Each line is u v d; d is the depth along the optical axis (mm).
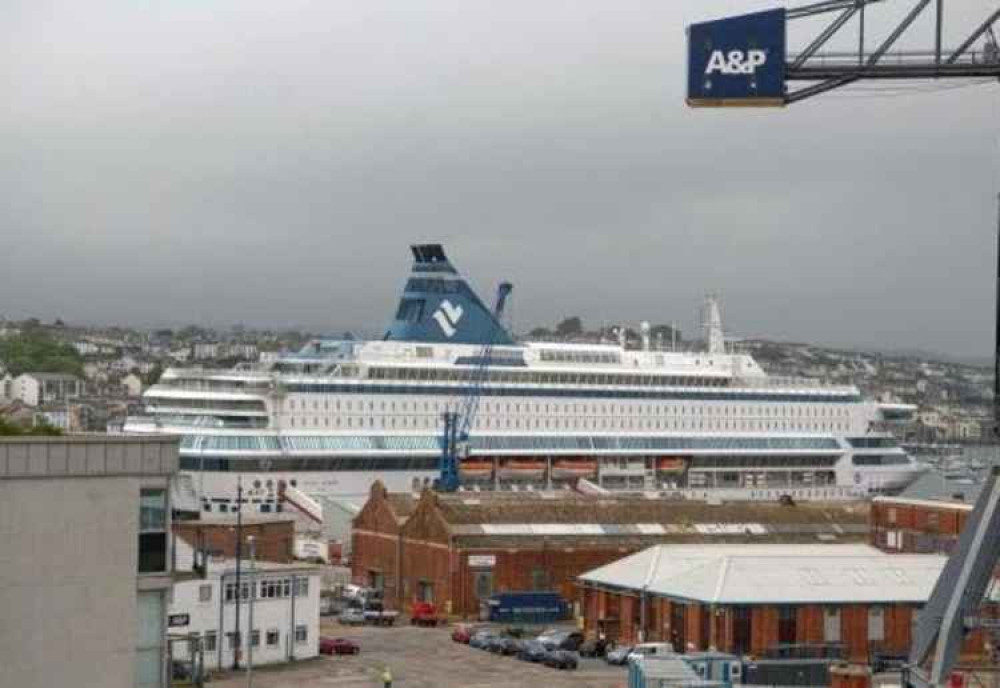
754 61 129125
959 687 132250
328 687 159375
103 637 79750
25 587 77812
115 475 80125
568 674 172625
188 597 168875
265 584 176000
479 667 176000
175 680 140250
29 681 78000
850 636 185375
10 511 77250
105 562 79812
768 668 150500
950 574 122938
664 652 168250
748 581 186750
